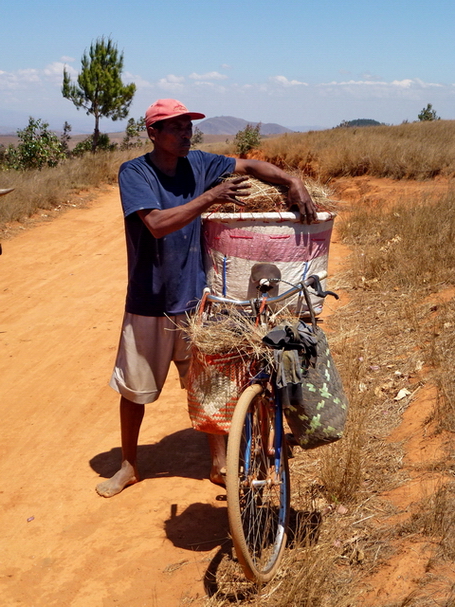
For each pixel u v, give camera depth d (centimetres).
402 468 362
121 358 375
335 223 1109
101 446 450
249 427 299
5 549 340
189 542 337
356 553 298
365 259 801
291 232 333
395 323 589
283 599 270
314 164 1931
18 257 1002
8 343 654
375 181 1558
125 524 357
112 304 775
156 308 356
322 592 273
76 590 304
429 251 751
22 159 2042
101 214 1379
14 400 527
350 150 1764
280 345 285
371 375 497
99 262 977
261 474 317
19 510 375
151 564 320
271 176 350
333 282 772
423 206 974
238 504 267
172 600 293
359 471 354
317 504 347
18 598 302
